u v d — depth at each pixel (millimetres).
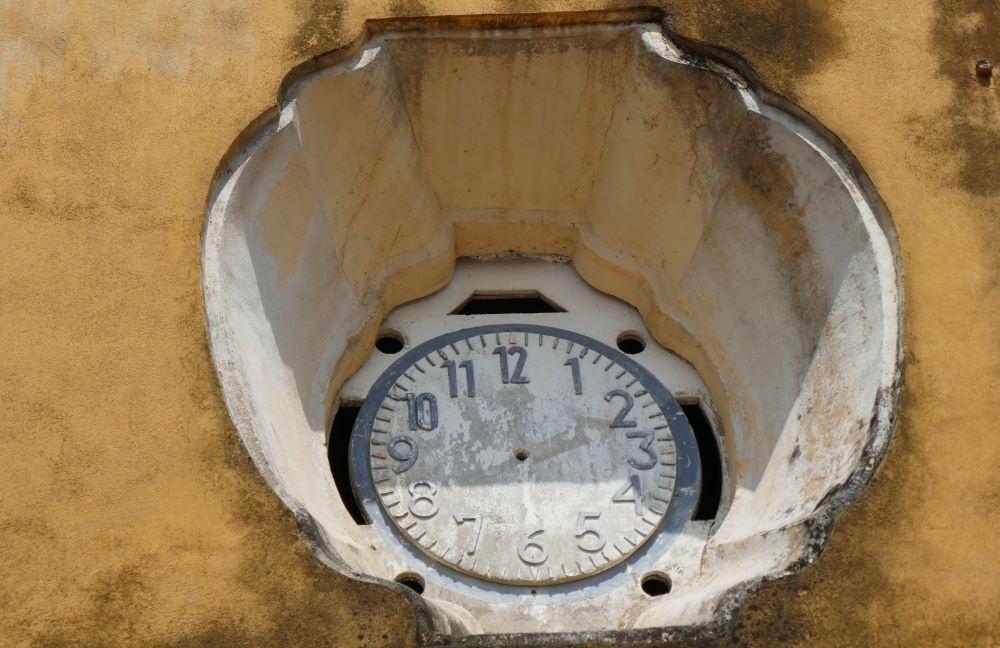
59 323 6277
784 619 5598
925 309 6383
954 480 5934
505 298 8000
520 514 6891
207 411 6051
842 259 6723
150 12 7141
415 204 7613
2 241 6477
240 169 6777
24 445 5973
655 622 6219
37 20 7074
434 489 6973
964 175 6754
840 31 7168
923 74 7047
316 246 7168
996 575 5727
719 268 7289
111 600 5645
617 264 7699
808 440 6500
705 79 7082
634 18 7242
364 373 7449
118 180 6660
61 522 5805
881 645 5570
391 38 7250
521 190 7781
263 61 7027
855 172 6797
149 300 6340
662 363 7539
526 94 7453
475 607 6637
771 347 7020
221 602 5633
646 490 6992
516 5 7203
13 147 6734
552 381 7383
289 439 6496
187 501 5844
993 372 6211
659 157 7371
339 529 6363
